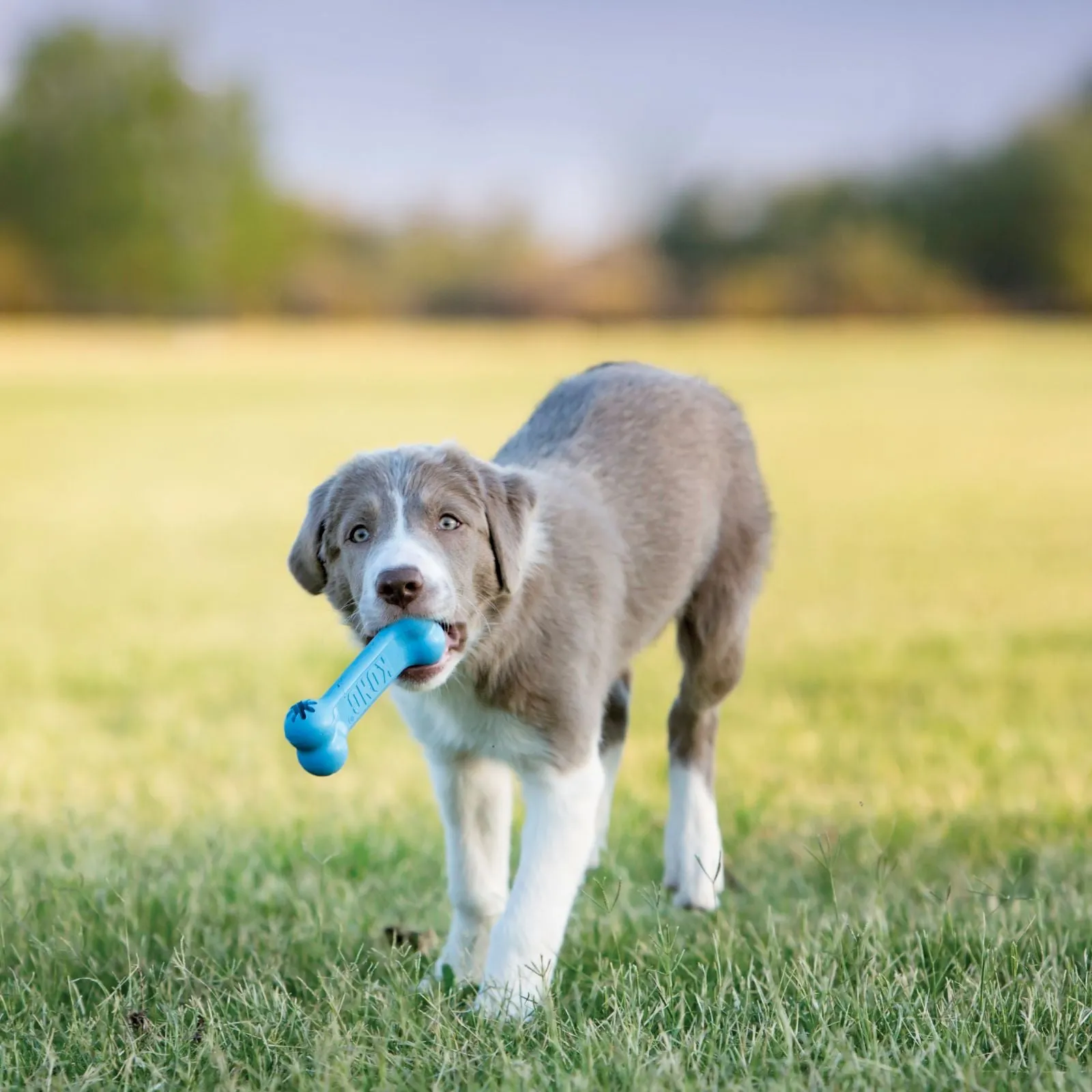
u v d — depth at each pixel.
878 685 10.32
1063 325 67.38
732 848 6.69
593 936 5.42
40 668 11.83
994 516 19.53
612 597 5.57
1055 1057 4.26
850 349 51.09
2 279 76.06
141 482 24.28
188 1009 4.68
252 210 78.81
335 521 5.23
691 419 6.41
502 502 5.16
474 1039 4.44
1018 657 11.20
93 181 76.62
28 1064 4.45
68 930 5.41
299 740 4.29
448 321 74.50
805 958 4.84
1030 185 73.44
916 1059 4.15
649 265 77.19
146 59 79.88
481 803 5.43
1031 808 6.98
